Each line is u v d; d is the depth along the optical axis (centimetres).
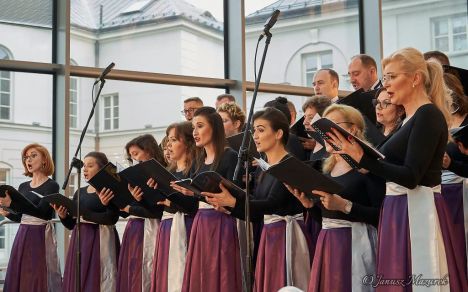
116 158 695
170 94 720
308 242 353
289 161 283
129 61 709
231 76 747
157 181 392
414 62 282
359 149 263
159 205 444
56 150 681
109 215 505
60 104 676
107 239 520
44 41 691
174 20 727
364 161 262
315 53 785
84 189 537
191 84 727
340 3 805
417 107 283
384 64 290
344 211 303
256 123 362
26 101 676
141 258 477
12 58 675
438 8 822
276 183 349
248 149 332
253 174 391
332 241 312
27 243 550
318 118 270
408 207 271
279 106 472
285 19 770
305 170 284
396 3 820
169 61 723
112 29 706
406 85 282
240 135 395
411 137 270
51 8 694
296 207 354
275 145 361
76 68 680
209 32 745
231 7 747
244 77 735
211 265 373
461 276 269
